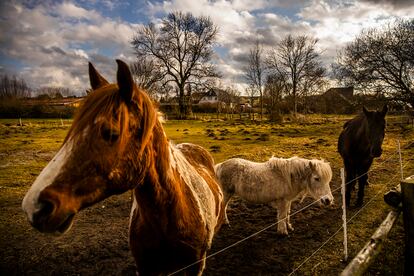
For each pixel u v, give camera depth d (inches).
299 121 1352.1
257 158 462.6
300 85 1672.0
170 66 1617.9
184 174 88.0
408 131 762.8
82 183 54.1
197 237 87.0
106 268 166.6
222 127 1055.6
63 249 187.9
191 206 85.7
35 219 48.7
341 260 167.8
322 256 173.2
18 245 193.3
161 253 85.0
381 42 871.1
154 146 70.5
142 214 79.1
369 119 234.5
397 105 896.9
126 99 58.7
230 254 178.1
